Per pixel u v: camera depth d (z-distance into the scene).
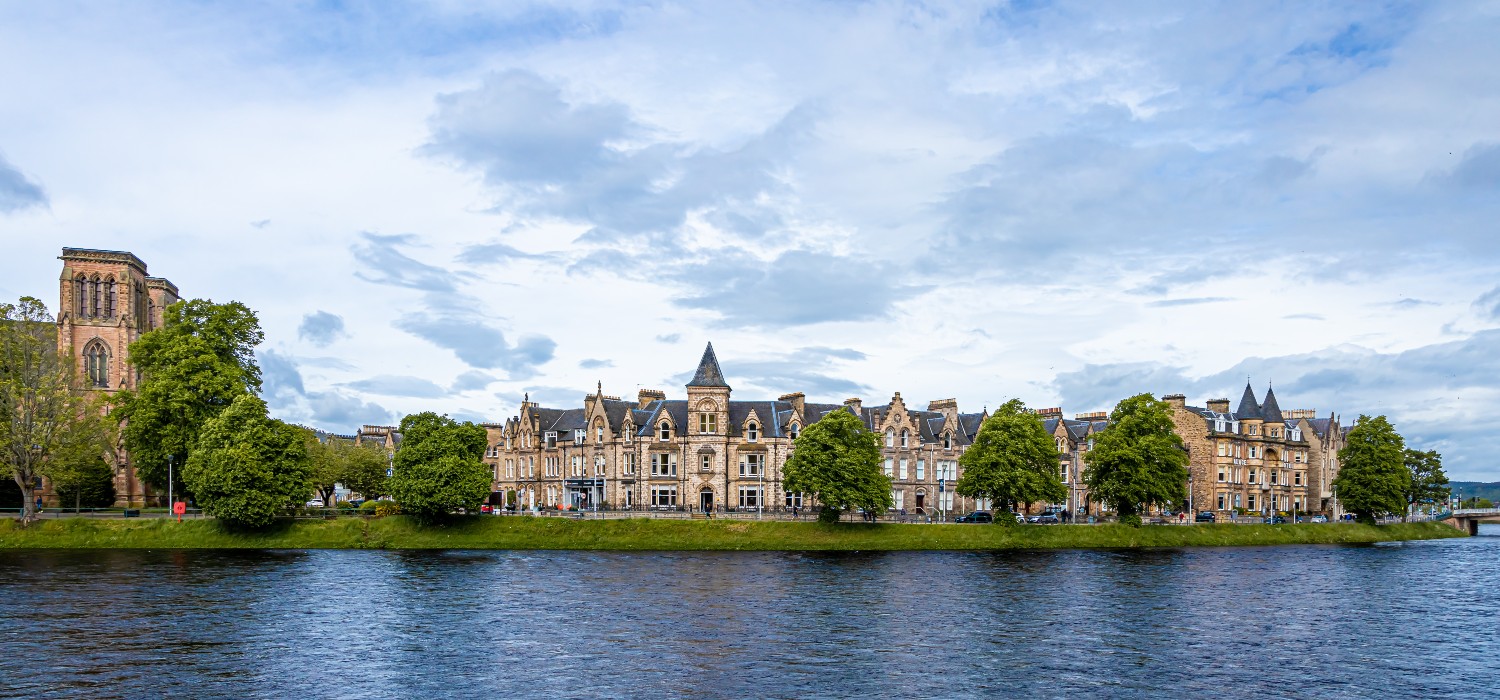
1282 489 177.88
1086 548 116.38
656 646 56.19
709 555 102.88
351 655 53.41
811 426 116.19
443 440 113.06
